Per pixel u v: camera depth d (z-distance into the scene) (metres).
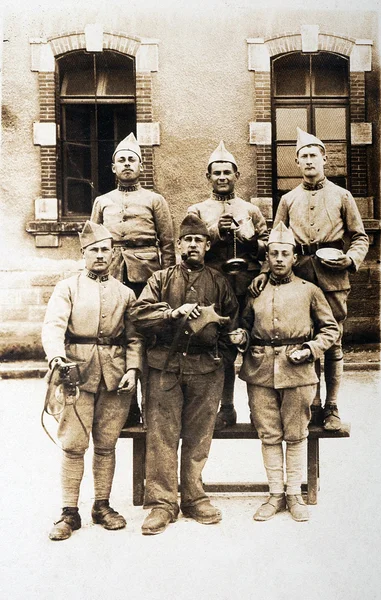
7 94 8.55
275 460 4.32
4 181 8.59
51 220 8.61
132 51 8.52
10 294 8.60
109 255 4.22
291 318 4.22
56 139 8.62
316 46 8.55
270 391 4.25
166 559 3.98
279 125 8.76
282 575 3.89
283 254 4.21
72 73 8.71
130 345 4.18
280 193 8.78
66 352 4.13
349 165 8.76
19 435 6.26
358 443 5.99
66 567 3.94
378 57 8.62
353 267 4.43
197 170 8.61
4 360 8.56
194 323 4.08
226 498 4.69
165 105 8.57
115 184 8.81
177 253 8.57
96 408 4.16
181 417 4.25
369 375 7.87
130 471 5.61
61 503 4.76
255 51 8.54
